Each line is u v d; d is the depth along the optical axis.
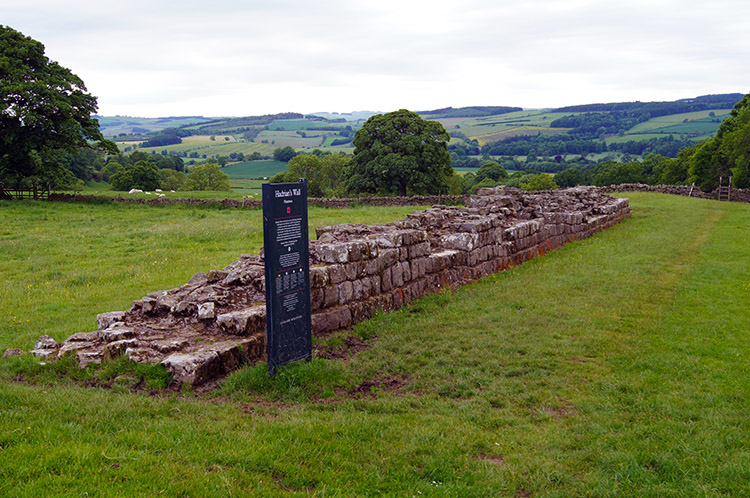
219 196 40.28
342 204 36.19
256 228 23.47
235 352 7.71
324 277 9.55
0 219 26.50
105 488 4.30
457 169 127.44
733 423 6.34
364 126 51.12
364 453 5.46
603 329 10.09
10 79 33.56
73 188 55.62
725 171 56.50
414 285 12.05
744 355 8.62
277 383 7.21
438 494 4.80
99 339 8.24
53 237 21.56
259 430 5.79
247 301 9.17
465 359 8.45
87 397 6.40
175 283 14.04
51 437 5.16
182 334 8.22
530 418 6.59
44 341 8.47
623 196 40.00
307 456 5.30
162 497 4.27
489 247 15.29
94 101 39.19
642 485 5.02
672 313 11.16
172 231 22.81
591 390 7.40
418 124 50.12
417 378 7.82
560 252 19.02
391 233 11.80
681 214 29.45
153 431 5.55
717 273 14.94
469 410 6.74
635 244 20.19
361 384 7.59
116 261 17.14
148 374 7.04
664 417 6.51
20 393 6.39
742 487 4.94
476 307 11.53
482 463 5.41
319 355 8.41
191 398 6.66
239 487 4.60
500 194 20.14
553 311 11.22
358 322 10.16
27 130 34.75
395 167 48.44
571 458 5.59
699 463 5.41
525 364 8.35
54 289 13.52
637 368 8.16
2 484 4.21
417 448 5.62
